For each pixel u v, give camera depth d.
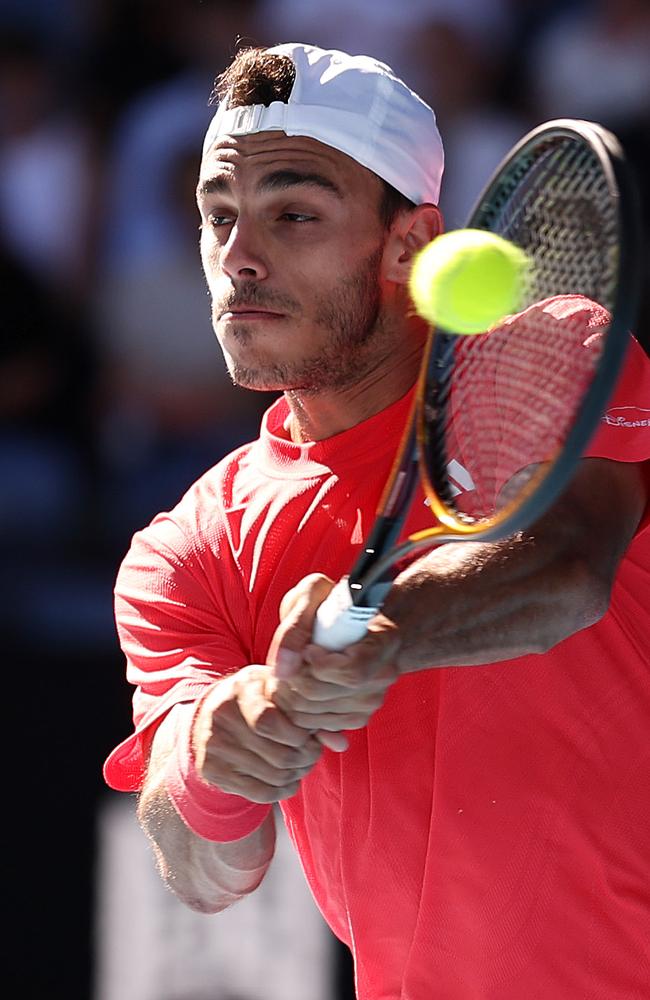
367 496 9.14
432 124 9.48
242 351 9.12
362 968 9.67
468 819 8.88
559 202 8.02
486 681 8.77
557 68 26.48
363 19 25.89
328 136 8.93
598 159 7.09
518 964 9.00
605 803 8.78
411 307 9.23
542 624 7.55
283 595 9.31
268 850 9.63
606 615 8.71
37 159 25.34
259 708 7.88
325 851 9.61
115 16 26.22
